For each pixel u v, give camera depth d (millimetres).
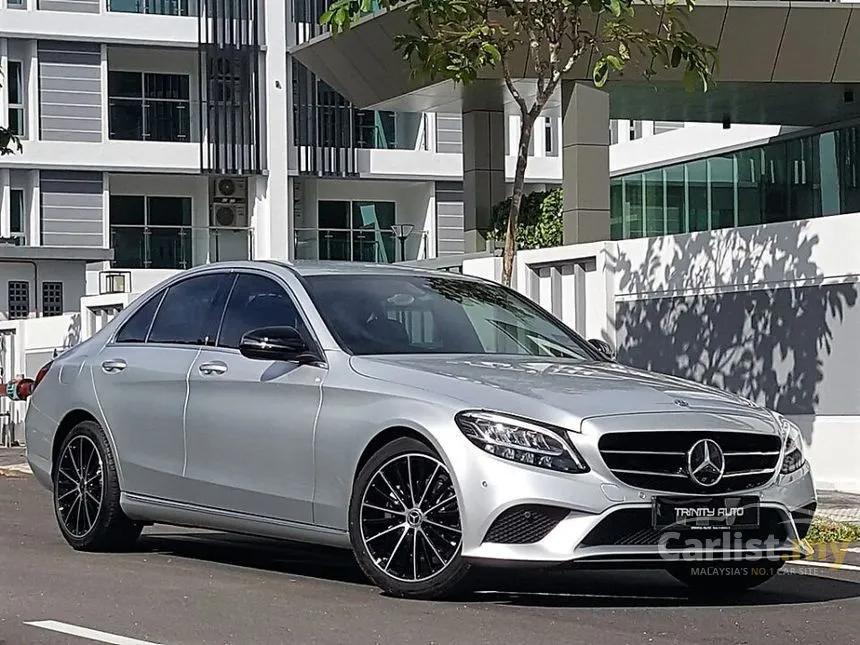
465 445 9195
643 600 9695
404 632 8641
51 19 43906
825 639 8695
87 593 9742
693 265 17016
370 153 47500
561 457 9078
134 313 11711
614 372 10078
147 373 11164
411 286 10906
